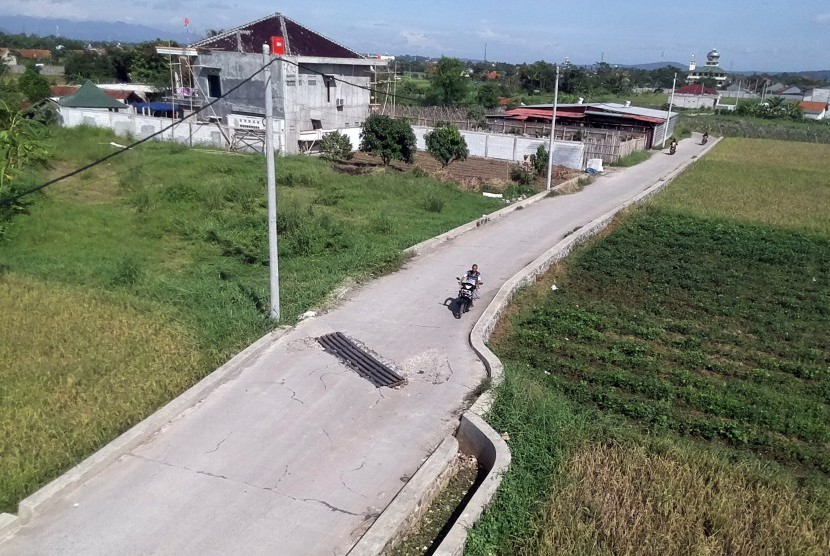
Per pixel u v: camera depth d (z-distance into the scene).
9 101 36.09
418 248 19.56
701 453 10.15
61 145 30.78
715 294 18.02
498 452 9.61
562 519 8.51
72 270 16.23
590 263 20.06
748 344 14.80
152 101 56.19
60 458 9.07
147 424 9.89
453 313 15.03
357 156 38.50
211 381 11.21
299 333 13.45
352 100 42.12
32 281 15.23
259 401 10.91
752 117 87.44
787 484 9.45
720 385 12.72
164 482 8.84
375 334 13.73
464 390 11.64
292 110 37.50
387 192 27.53
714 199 30.89
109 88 59.34
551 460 9.84
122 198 23.53
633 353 14.08
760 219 27.00
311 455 9.57
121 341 12.51
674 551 8.00
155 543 7.77
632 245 22.61
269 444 9.78
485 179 32.34
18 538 7.75
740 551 8.08
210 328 13.28
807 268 20.78
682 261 20.88
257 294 15.23
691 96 100.12
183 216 21.58
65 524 8.00
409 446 9.91
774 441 10.78
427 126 43.88
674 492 9.02
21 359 11.63
